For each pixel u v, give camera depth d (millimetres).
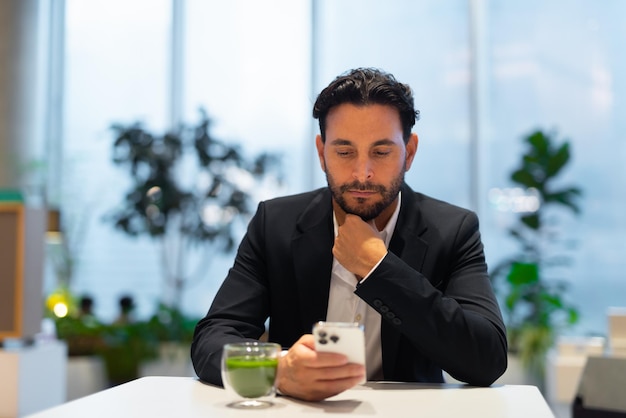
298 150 6777
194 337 1526
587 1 6316
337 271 1547
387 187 1400
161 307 5656
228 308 1556
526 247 5676
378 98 1376
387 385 1372
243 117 6859
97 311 6867
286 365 1216
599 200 6145
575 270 6105
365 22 6738
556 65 6332
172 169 5844
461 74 6516
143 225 5812
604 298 6062
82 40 7188
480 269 1523
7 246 3391
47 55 7238
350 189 1397
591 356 2156
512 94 6402
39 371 3615
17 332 3385
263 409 1142
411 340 1357
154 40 7090
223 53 6938
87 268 6941
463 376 1349
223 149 5918
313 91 6781
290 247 1587
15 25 6992
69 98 7164
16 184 6895
